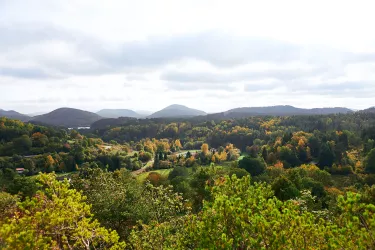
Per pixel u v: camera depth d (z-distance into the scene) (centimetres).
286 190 3594
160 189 2331
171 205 2247
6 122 14962
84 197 1162
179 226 1684
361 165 8869
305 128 16388
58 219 980
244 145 16650
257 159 7862
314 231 982
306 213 1049
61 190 1096
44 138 14250
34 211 1038
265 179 5738
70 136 17238
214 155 12756
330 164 9606
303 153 10800
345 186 6944
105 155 12275
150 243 1489
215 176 2239
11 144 12950
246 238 948
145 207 2286
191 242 1148
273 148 11575
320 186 4862
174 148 17962
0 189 4369
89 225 1107
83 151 12225
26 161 10675
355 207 862
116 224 2381
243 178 1186
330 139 11788
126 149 16388
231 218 973
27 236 862
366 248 837
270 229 925
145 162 14438
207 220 1002
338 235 921
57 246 1015
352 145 11688
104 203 2238
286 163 9719
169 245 1383
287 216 960
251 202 1041
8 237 855
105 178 2691
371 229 840
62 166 10681
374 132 11456
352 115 18362
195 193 3741
